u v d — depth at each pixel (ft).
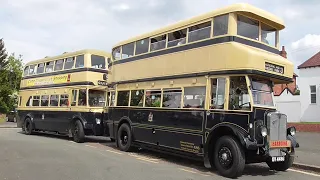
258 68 30.22
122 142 46.78
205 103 33.22
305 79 99.50
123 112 46.83
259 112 29.76
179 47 37.96
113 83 50.52
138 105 44.01
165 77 39.50
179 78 37.32
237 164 28.78
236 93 30.81
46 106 67.97
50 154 39.88
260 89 31.14
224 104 31.40
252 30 33.63
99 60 60.64
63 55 65.62
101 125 56.34
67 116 60.64
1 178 26.32
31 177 26.86
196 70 35.01
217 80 32.53
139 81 44.29
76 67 61.21
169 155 43.65
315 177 30.76
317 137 67.41
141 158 40.06
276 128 30.09
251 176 30.40
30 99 74.64
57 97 65.10
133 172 29.91
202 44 34.81
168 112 38.22
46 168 30.81
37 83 72.90
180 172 31.04
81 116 56.95
